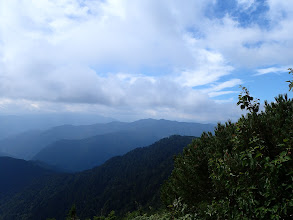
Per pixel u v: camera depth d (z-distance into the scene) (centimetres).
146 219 925
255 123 355
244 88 413
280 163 306
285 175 312
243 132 365
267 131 345
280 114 355
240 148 375
